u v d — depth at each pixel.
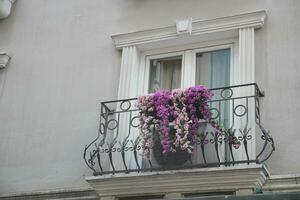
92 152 8.90
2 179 9.45
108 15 10.09
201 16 9.30
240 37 8.77
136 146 8.30
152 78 9.45
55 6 10.65
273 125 8.06
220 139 7.98
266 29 8.73
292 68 8.34
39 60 10.27
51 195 8.99
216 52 9.20
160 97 8.32
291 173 7.68
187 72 9.19
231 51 9.01
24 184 9.28
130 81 9.21
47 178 9.18
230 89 8.30
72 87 9.76
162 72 9.44
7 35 10.74
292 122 7.99
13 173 9.44
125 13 9.95
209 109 8.12
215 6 9.27
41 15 10.68
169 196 7.96
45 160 9.33
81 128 9.34
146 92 9.34
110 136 8.95
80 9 10.38
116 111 9.02
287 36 8.56
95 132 9.20
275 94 8.25
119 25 9.90
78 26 10.25
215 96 8.83
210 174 7.61
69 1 10.56
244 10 9.04
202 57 9.25
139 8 9.87
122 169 8.55
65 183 9.02
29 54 10.40
